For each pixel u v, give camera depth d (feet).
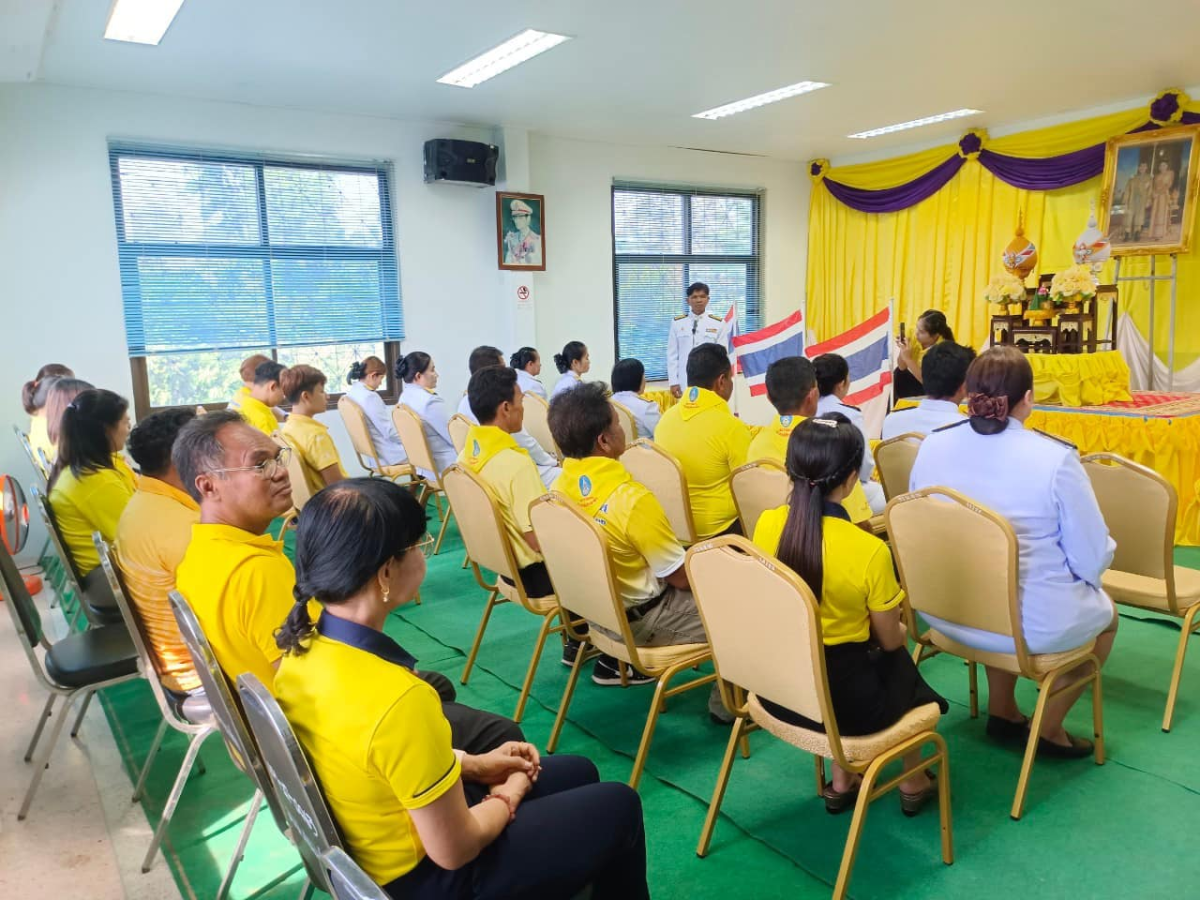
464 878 3.87
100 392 8.57
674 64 15.72
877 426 14.19
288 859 6.43
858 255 26.50
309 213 18.54
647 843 6.40
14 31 11.77
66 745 8.29
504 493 8.54
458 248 20.68
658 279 24.82
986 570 6.25
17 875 6.25
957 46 15.31
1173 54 16.30
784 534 5.64
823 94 18.58
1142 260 20.51
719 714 8.22
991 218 23.12
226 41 13.42
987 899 5.62
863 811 5.37
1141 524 7.77
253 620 4.85
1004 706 7.61
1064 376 14.75
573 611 7.53
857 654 5.59
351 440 18.45
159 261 16.74
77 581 8.09
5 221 15.07
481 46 14.21
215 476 5.00
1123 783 6.98
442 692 6.54
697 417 9.76
